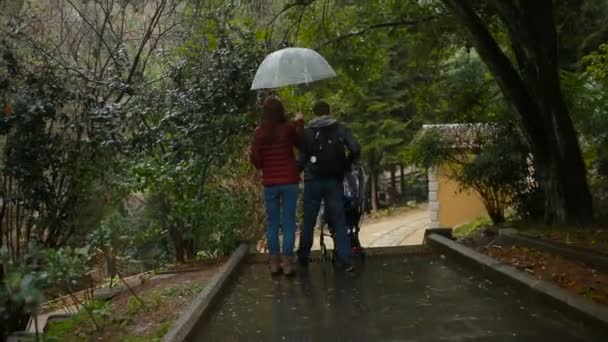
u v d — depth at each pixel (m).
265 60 9.53
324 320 6.84
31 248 5.19
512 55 14.40
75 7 11.41
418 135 15.14
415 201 33.22
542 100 10.80
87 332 6.80
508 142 13.09
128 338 6.40
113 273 9.55
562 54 15.70
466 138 13.77
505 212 14.91
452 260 10.09
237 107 11.21
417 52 15.17
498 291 7.78
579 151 11.05
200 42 11.96
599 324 5.80
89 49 11.95
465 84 13.88
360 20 14.35
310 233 9.70
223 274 8.66
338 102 16.67
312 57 9.48
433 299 7.52
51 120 9.89
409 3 13.98
